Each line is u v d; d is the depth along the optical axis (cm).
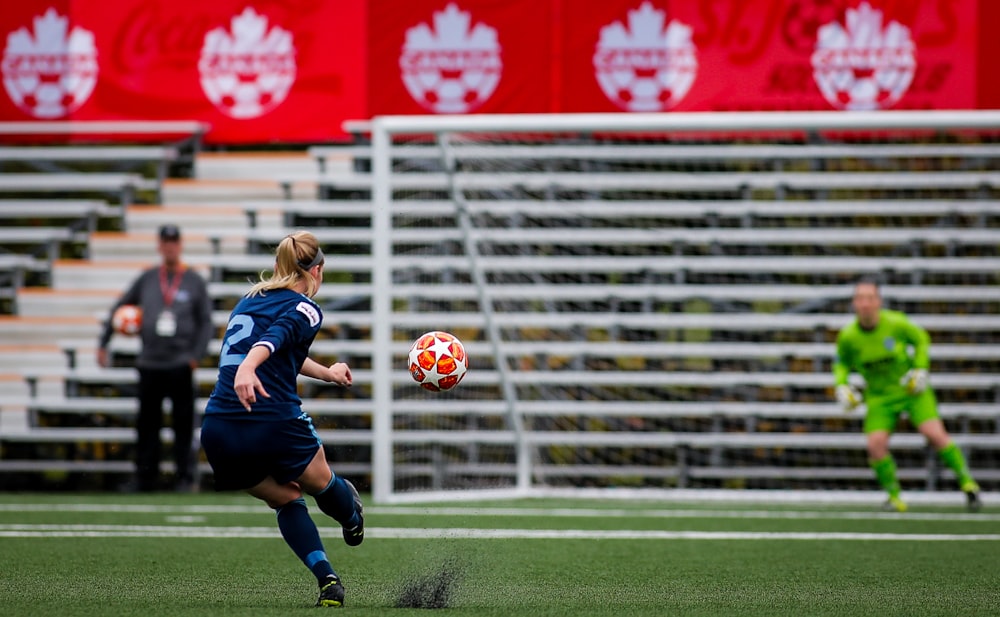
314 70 5341
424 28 5266
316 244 1991
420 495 4559
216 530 3353
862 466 5356
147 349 4525
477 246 5638
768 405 5288
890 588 2280
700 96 5153
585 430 5522
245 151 6016
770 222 5734
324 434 5159
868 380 4272
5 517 3738
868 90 5119
